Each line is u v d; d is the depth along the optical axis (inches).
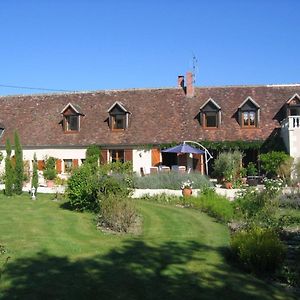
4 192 981.2
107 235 522.3
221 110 1346.0
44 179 1212.5
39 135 1398.9
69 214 672.4
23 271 363.9
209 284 351.6
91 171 719.7
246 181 1108.5
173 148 1210.0
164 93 1454.2
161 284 345.1
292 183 911.7
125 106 1407.5
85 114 1425.9
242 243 406.9
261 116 1317.7
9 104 1540.4
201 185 955.3
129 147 1318.9
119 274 363.9
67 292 319.6
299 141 1143.0
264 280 374.3
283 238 504.7
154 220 631.2
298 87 1398.9
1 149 1393.9
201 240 504.4
